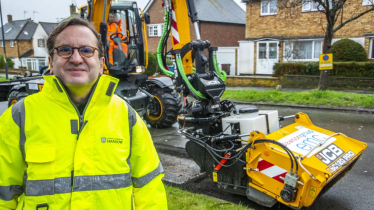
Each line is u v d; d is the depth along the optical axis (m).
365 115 8.68
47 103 1.48
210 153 3.89
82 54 1.51
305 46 17.77
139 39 7.22
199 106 4.38
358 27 15.97
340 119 8.25
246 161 3.60
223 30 24.88
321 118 8.43
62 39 1.51
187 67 5.05
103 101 1.54
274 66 16.05
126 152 1.58
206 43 4.70
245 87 15.54
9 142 1.45
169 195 3.86
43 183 1.42
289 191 3.17
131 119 1.66
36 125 1.45
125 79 7.09
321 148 3.42
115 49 7.06
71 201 1.44
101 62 1.72
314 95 10.55
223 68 22.73
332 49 15.73
